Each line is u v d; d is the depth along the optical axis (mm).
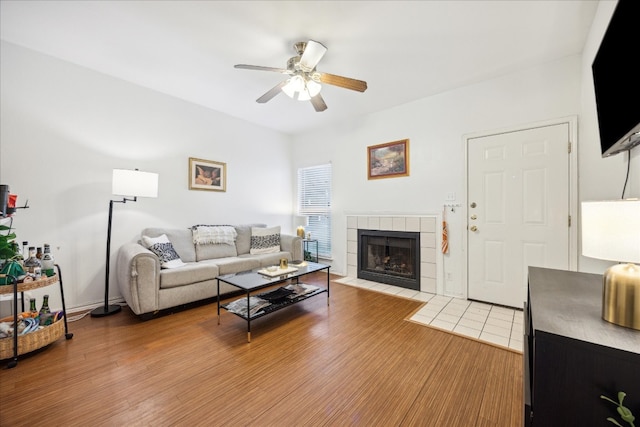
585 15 1941
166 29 2133
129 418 1356
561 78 2518
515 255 2791
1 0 1825
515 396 1520
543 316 907
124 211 3070
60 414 1380
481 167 2980
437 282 3330
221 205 4043
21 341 1844
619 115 1273
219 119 3988
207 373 1735
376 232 3889
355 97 3389
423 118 3410
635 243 858
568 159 2496
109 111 2934
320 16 1958
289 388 1593
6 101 2365
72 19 2029
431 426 1313
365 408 1436
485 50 2389
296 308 2881
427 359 1896
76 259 2736
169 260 2902
